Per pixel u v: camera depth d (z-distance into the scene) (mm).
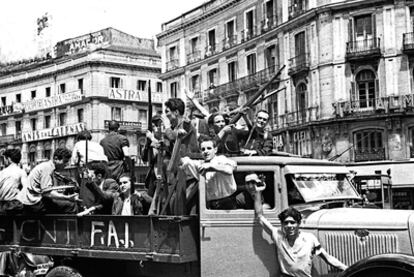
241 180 6438
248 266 6215
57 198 7809
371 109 31641
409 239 5582
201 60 44062
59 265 7867
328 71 32719
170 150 7402
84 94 55188
